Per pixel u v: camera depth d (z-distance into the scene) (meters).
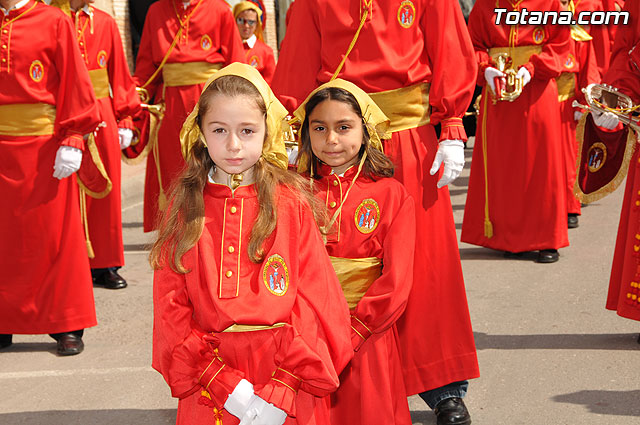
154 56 7.30
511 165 6.67
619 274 4.86
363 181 3.12
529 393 4.16
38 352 5.12
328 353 2.48
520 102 6.59
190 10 7.20
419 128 3.55
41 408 4.26
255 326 2.48
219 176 2.57
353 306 3.11
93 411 4.20
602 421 3.82
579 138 4.97
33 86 4.82
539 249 6.64
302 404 2.54
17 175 4.90
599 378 4.32
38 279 4.99
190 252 2.48
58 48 4.82
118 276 6.52
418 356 3.62
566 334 4.99
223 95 2.41
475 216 6.99
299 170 3.20
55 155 4.93
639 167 4.61
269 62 9.42
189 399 2.57
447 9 3.51
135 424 4.04
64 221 5.00
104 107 6.44
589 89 4.75
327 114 3.00
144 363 4.86
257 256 2.46
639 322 5.16
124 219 9.23
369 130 3.10
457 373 3.67
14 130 4.87
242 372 2.47
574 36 6.87
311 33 3.57
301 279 2.52
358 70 3.46
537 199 6.59
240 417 2.38
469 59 3.55
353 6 3.46
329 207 3.11
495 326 5.17
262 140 2.47
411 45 3.49
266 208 2.48
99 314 5.83
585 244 7.14
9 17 4.75
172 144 7.34
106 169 6.39
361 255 3.11
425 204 3.57
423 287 3.60
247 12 9.17
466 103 3.55
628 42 4.74
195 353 2.41
